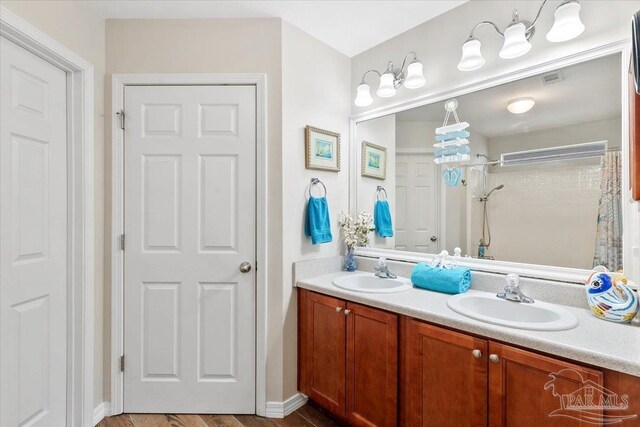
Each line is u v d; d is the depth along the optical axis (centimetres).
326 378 177
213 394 186
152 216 185
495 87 167
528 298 144
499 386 113
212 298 186
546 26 148
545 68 149
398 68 208
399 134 208
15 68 139
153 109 185
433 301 147
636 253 126
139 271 184
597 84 137
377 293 161
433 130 193
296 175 197
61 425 163
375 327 153
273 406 186
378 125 219
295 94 197
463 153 178
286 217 191
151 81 184
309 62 205
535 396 105
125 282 184
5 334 136
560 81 147
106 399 182
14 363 140
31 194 147
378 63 219
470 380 120
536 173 154
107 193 183
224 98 187
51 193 157
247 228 187
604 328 112
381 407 150
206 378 186
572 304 137
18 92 140
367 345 156
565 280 142
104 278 183
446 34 184
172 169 185
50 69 157
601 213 136
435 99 189
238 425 177
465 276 162
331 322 174
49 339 157
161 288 185
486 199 171
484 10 169
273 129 188
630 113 106
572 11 129
